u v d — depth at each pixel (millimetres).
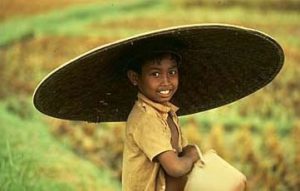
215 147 9914
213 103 4930
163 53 4180
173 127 4305
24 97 12180
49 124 10734
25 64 13406
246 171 9328
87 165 9281
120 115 4781
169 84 4188
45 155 8953
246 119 10867
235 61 4543
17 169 7898
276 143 9820
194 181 4160
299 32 13633
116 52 4141
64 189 7965
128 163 4219
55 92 4328
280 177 9141
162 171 4160
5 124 10484
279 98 11383
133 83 4324
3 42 14156
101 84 4465
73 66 4125
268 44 4336
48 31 14367
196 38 4211
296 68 12094
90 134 10445
